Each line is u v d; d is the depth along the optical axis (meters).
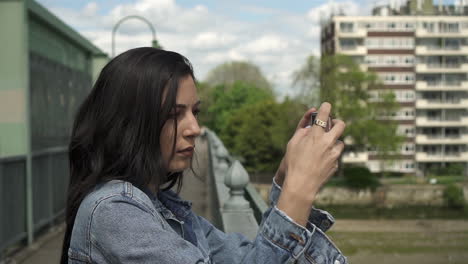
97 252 0.86
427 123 63.97
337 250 0.99
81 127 0.98
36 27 6.23
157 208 1.01
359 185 44.91
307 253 0.98
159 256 0.83
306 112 1.05
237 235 1.25
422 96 64.88
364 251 31.41
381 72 64.31
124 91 0.95
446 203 45.38
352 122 41.91
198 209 7.86
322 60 39.44
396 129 45.28
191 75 1.00
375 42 64.25
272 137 41.09
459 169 60.94
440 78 64.38
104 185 0.92
